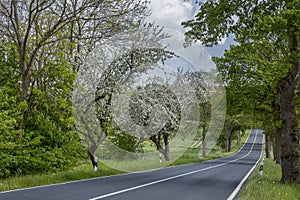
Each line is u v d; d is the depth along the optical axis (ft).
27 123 62.85
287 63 39.60
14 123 54.19
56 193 33.47
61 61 62.54
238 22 43.37
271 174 67.72
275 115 92.07
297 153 49.98
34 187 38.58
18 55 63.87
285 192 35.78
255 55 58.75
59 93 63.10
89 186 40.01
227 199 33.96
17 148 56.34
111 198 31.14
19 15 63.26
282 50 41.47
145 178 52.26
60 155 60.75
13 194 32.48
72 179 47.65
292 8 34.14
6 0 60.70
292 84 50.21
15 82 63.98
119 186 40.75
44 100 63.41
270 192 35.14
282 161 50.83
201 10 44.32
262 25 37.37
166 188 40.47
